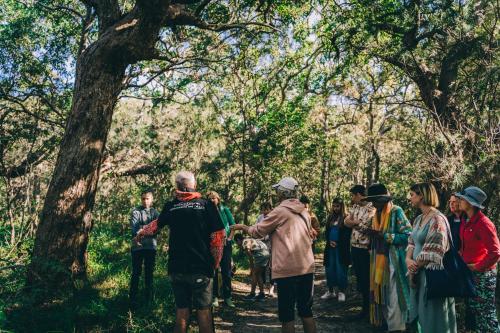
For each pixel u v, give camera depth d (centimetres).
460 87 808
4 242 857
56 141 1181
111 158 1411
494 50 741
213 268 448
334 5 1178
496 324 461
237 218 1508
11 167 1092
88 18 1017
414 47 932
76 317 572
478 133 662
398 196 956
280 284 458
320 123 1620
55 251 661
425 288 405
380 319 541
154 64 1254
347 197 2145
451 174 635
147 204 684
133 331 532
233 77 1367
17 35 1120
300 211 473
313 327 461
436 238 400
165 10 660
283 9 1216
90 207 711
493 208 634
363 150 1823
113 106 719
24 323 518
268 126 1366
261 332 595
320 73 1530
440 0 832
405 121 946
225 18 1097
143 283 768
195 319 612
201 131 1423
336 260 755
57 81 1185
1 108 1112
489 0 750
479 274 463
